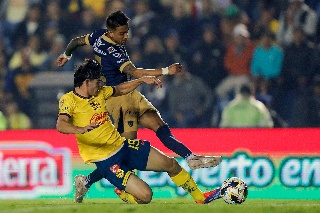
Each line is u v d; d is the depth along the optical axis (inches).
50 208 841.5
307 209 843.4
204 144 1129.4
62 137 1139.3
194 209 834.8
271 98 1688.0
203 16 1798.7
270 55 1720.0
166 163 914.7
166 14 1809.8
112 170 890.7
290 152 1115.9
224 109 1569.9
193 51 1755.7
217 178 1115.9
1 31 1870.1
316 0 1798.7
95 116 881.5
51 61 1786.4
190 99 1675.7
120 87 897.5
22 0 1879.9
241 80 1716.3
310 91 1686.8
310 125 1680.6
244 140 1122.7
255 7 1817.2
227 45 1760.6
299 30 1742.1
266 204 916.6
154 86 1696.6
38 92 1737.2
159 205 856.9
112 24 925.2
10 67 1813.5
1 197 1143.0
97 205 863.7
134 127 968.3
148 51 1753.2
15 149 1144.2
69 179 1134.4
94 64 864.9
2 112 1742.1
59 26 1836.9
